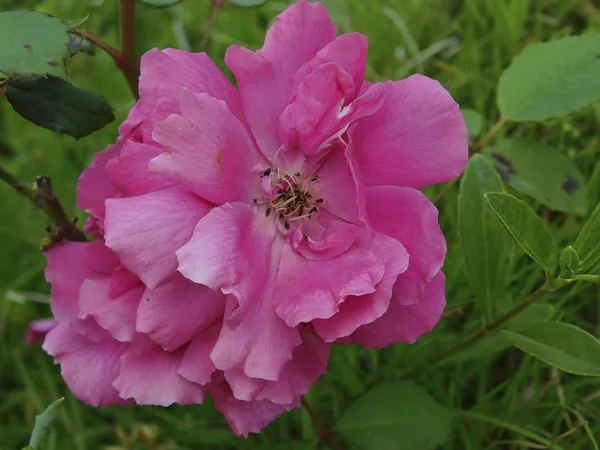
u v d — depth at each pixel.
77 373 0.22
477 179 0.22
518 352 0.27
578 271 0.20
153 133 0.18
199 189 0.19
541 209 0.28
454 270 0.26
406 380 0.24
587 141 0.29
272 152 0.20
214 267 0.18
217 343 0.19
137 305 0.20
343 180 0.21
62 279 0.22
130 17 0.23
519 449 0.25
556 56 0.26
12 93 0.21
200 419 0.27
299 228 0.20
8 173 0.22
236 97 0.20
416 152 0.19
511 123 0.29
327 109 0.19
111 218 0.18
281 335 0.19
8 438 0.28
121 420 0.28
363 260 0.19
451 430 0.24
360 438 0.23
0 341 0.30
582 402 0.25
